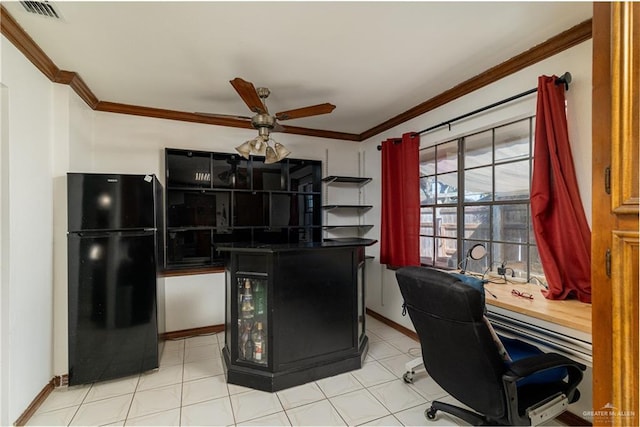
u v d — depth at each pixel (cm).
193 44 207
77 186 237
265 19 180
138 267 253
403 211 342
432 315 153
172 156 347
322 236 424
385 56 225
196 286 347
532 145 234
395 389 234
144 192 255
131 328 250
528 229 239
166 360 282
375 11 174
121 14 174
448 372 159
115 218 246
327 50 216
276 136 402
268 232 395
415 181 326
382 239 374
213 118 355
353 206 413
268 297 231
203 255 362
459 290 135
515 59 228
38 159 217
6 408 180
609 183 97
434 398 222
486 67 243
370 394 227
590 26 186
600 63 99
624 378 94
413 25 188
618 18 93
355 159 447
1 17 173
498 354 139
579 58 195
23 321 197
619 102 93
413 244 328
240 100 308
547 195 204
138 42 204
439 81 268
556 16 180
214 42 205
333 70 246
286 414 204
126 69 242
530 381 151
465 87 271
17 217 191
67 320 237
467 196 291
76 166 265
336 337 255
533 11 176
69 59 224
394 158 359
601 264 100
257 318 242
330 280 252
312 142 423
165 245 337
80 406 213
